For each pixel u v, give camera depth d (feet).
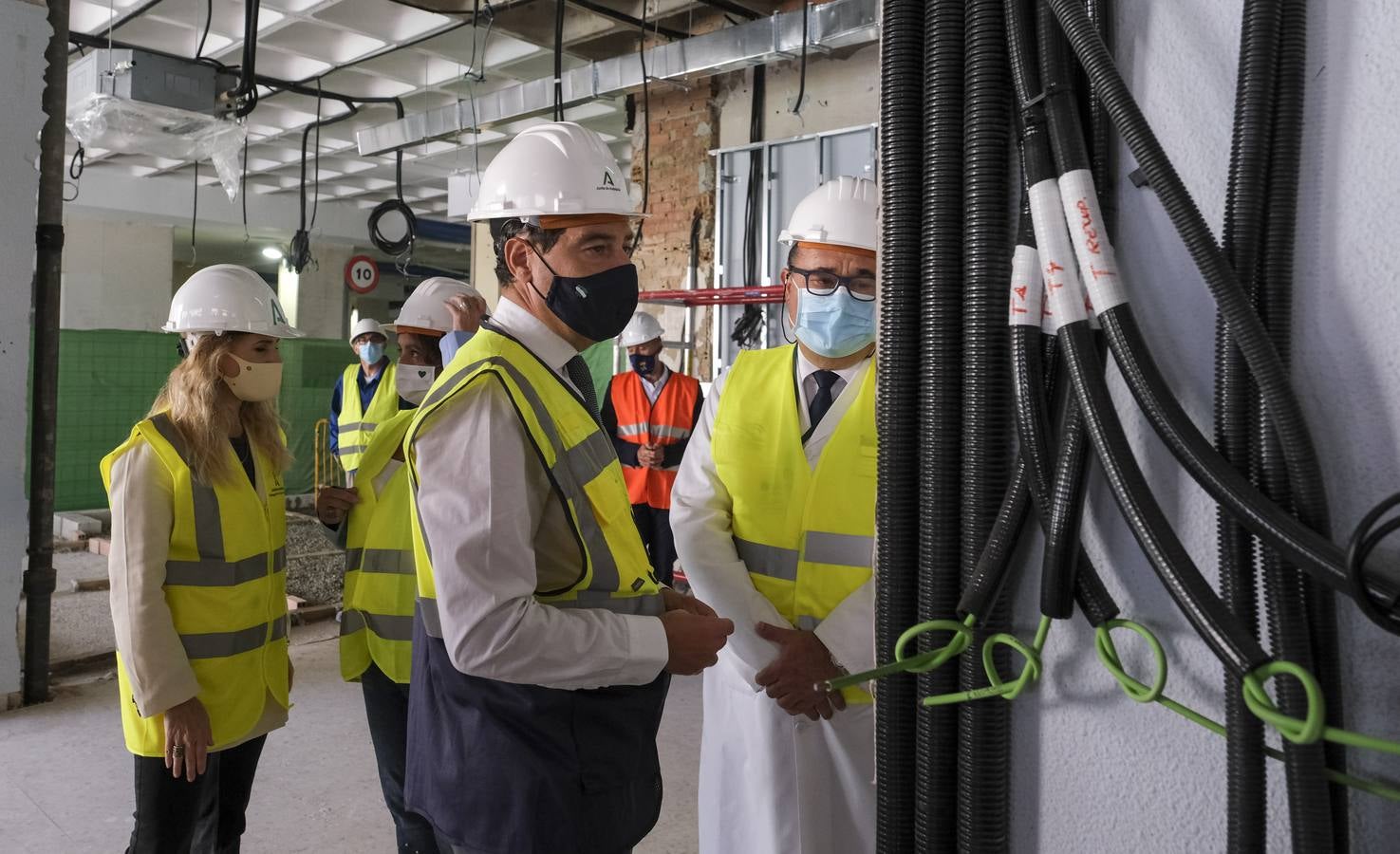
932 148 3.11
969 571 3.02
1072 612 2.72
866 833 5.67
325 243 51.06
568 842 4.16
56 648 15.03
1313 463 2.29
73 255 44.14
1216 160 2.56
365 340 16.65
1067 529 2.63
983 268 2.96
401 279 57.67
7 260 12.16
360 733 11.94
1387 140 2.30
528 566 4.05
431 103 32.09
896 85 3.20
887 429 3.28
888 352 3.27
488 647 3.95
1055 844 2.91
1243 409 2.45
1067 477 2.64
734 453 6.18
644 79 20.40
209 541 6.36
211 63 19.58
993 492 2.99
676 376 17.66
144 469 6.15
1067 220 2.60
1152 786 2.73
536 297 4.63
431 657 4.46
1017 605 2.97
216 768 6.69
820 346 6.00
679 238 22.30
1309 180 2.40
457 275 58.90
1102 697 2.81
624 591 4.50
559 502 4.26
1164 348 2.68
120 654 6.27
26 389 12.44
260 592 6.70
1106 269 2.54
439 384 4.36
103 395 29.43
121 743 11.60
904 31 3.18
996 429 2.98
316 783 10.43
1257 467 2.43
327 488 7.64
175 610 6.27
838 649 5.61
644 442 17.29
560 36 19.15
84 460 29.14
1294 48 2.37
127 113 18.65
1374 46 2.31
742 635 5.69
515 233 4.59
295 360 32.27
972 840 2.98
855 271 5.93
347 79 28.96
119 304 45.14
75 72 19.22
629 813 4.43
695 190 21.98
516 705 4.15
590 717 4.27
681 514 6.19
